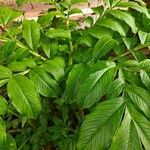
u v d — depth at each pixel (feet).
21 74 1.23
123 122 1.00
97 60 1.32
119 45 1.54
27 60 1.35
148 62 1.21
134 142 0.96
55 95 1.26
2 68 1.21
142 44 1.45
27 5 3.30
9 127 1.92
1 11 1.58
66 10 1.73
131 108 1.04
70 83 1.23
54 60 1.37
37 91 1.21
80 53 1.51
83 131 1.00
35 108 1.11
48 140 1.81
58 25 1.78
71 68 1.37
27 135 1.88
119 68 1.20
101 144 0.97
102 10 1.62
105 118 1.01
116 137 0.97
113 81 1.13
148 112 1.04
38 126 1.90
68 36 1.53
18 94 1.12
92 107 1.44
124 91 1.10
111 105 1.05
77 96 1.11
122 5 1.56
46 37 1.54
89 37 1.51
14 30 1.59
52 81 1.27
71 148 1.40
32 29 1.49
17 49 1.46
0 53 1.47
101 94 1.10
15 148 1.14
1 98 1.13
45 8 3.24
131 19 1.48
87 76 1.19
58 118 1.81
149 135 0.98
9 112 1.88
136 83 1.17
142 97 1.07
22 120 1.84
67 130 1.77
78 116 1.76
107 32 1.50
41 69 1.29
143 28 1.67
